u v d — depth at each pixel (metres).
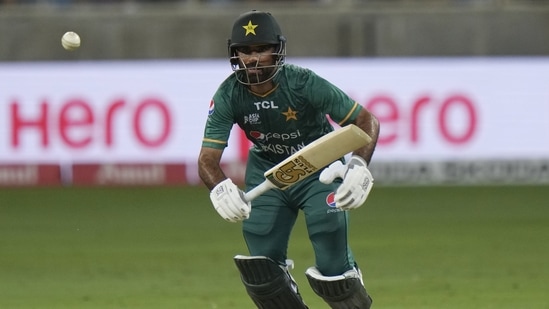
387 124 48.22
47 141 48.50
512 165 48.75
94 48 56.91
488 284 25.77
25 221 39.84
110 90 48.34
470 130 48.44
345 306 17.06
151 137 48.59
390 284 25.92
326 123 17.39
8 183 48.81
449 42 56.56
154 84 48.31
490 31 56.59
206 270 28.58
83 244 34.00
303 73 16.47
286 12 56.62
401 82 48.09
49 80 48.25
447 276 27.12
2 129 48.47
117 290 25.48
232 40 16.08
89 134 48.47
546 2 57.31
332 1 57.09
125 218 40.41
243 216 15.81
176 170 48.88
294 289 17.16
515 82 48.56
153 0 58.12
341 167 15.51
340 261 16.91
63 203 44.66
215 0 58.09
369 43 56.56
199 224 38.75
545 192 47.00
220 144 16.67
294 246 33.28
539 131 48.78
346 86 48.16
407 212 41.50
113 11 57.28
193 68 48.41
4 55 56.81
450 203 43.94
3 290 25.67
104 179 48.81
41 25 56.88
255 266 16.61
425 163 48.31
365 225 38.00
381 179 48.38
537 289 24.97
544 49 56.84
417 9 56.69
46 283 26.70
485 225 37.66
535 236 34.81
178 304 23.36
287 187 15.95
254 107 16.58
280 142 16.98
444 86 48.22
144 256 31.31
